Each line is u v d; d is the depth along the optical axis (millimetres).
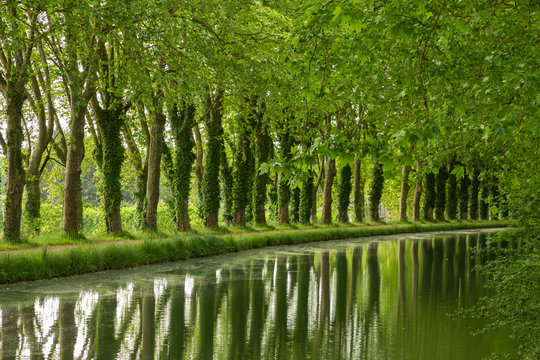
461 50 6660
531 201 9211
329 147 5023
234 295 15422
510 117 4523
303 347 10234
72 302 13617
